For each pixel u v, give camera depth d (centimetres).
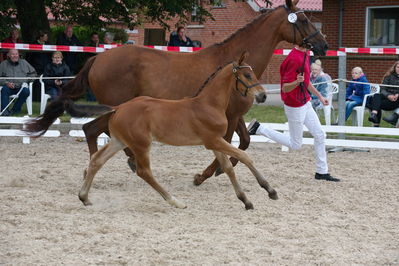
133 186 1014
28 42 2333
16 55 1773
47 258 642
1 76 1766
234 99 931
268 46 1006
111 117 861
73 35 2169
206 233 743
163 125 836
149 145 843
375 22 2544
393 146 1383
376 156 1360
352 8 2580
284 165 1225
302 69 980
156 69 970
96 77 990
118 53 991
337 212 863
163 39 2781
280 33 1009
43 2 2328
